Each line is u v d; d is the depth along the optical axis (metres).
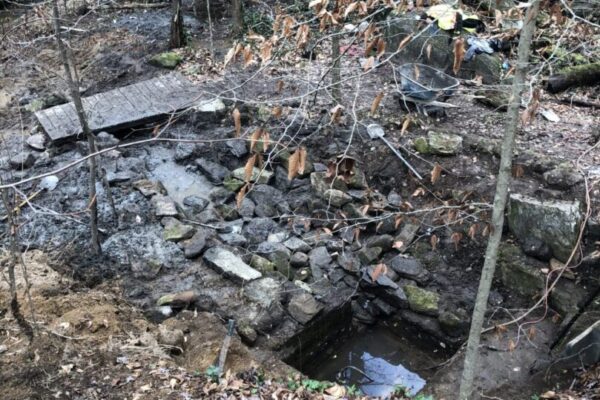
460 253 8.04
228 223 8.52
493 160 8.61
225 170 9.44
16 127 10.36
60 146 9.71
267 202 8.88
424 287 7.88
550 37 9.76
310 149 9.39
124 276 7.43
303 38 4.87
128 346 6.14
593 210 7.46
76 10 13.03
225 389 5.56
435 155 8.80
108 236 8.00
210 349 6.30
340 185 8.73
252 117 10.05
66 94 11.12
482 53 9.33
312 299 7.27
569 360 6.39
